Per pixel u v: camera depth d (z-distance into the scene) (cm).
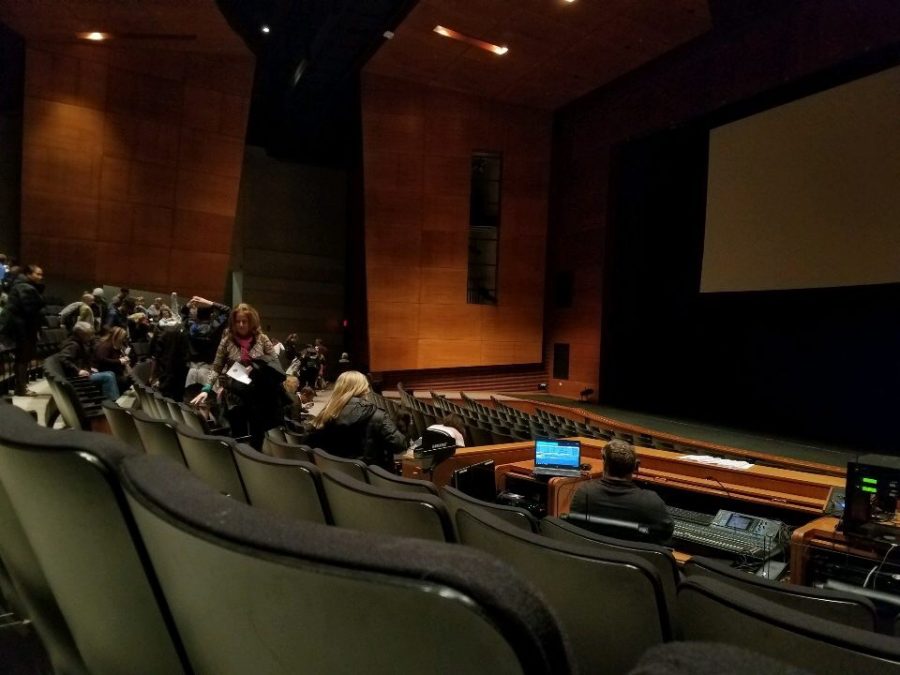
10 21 1123
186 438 279
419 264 1514
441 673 40
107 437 66
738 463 423
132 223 1278
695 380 1414
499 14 1165
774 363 1281
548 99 1562
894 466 270
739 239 1216
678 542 354
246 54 1348
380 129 1469
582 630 155
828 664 108
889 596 252
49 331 866
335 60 1307
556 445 429
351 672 43
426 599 37
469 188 1545
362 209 1517
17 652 123
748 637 121
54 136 1205
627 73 1424
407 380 1533
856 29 1006
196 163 1339
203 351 584
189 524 47
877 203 1007
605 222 1495
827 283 1073
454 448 439
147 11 1091
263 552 42
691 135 1355
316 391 1374
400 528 171
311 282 1795
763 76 1145
